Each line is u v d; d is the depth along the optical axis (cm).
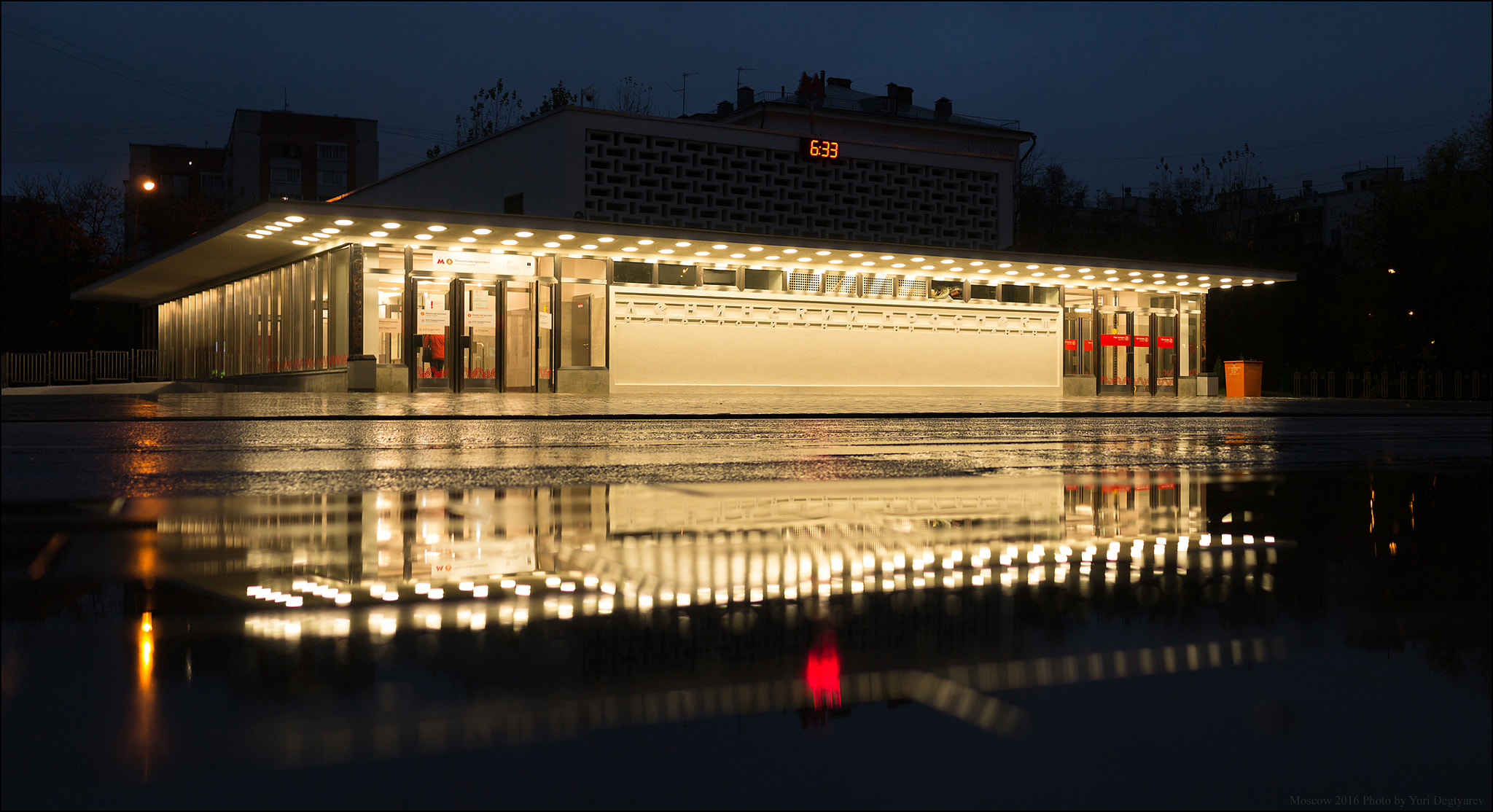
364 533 445
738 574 342
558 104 5700
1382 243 5009
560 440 1130
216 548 397
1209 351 5631
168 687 205
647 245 2544
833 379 2959
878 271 3019
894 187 3741
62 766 163
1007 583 328
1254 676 222
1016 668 225
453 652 234
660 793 156
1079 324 3353
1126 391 3419
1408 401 3812
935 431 1396
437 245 2461
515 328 2552
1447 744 181
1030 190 6556
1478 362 4597
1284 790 160
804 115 5269
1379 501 583
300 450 954
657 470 783
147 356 4288
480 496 596
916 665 227
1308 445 1147
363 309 2395
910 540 427
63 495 582
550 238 2427
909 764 169
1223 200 6188
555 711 193
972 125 5762
